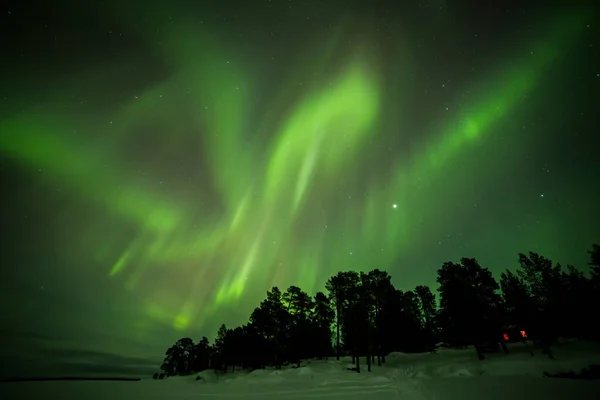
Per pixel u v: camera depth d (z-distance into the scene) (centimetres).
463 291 3484
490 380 1761
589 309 3169
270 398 1605
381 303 4103
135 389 2212
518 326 3681
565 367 1944
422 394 1491
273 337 4778
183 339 6281
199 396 1769
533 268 3647
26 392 2073
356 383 1984
